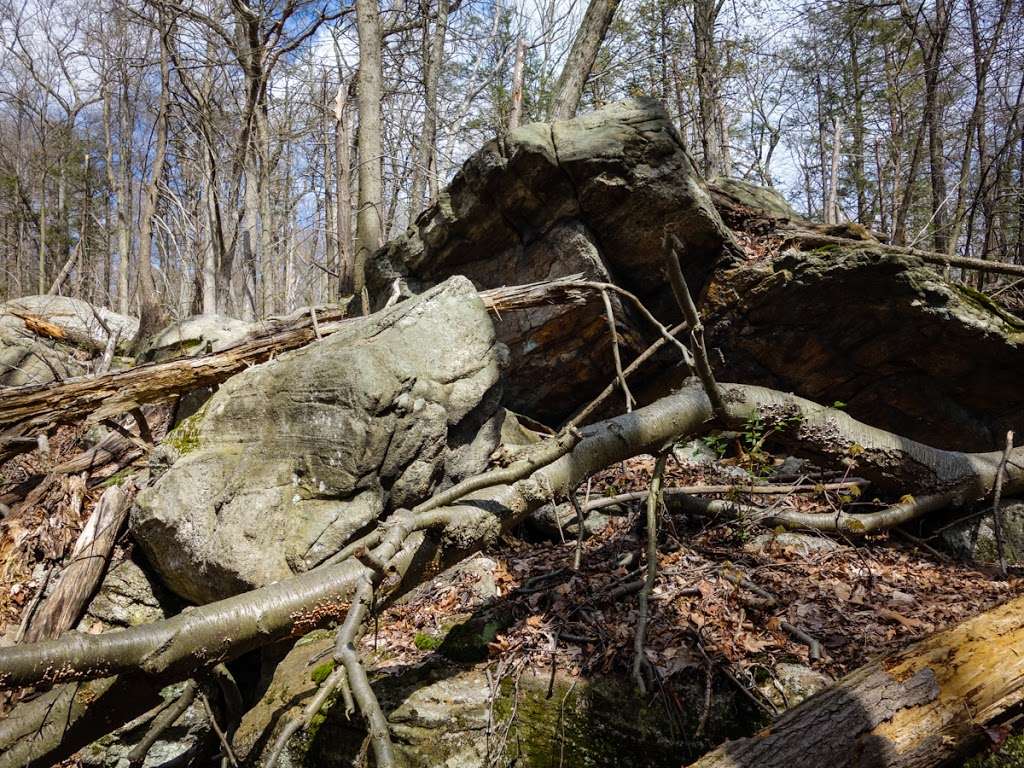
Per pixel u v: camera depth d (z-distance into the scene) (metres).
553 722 3.34
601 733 3.25
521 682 3.54
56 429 5.72
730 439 6.08
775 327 6.05
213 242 13.64
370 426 4.44
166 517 4.48
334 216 21.34
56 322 11.59
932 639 2.86
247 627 2.93
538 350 6.51
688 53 14.24
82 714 3.67
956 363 5.66
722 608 3.80
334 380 4.55
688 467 5.88
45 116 24.33
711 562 4.38
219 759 4.23
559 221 6.34
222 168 15.14
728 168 15.61
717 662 3.37
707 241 6.14
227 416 4.94
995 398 5.79
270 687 4.25
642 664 3.43
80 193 27.70
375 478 4.50
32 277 30.22
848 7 12.93
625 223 6.18
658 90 15.97
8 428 5.44
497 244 6.84
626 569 4.37
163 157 12.43
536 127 6.20
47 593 4.77
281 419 4.70
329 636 4.63
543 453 3.73
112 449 5.91
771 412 4.71
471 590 4.43
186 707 4.07
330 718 3.65
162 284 23.62
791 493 5.16
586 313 6.20
